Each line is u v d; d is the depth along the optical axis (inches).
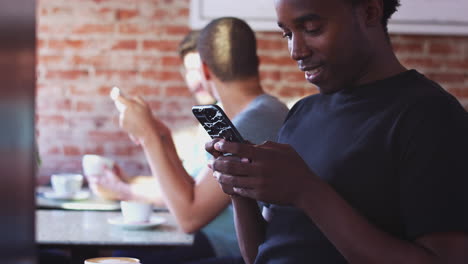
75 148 131.0
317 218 30.3
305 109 39.2
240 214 41.0
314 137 35.8
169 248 62.8
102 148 131.2
